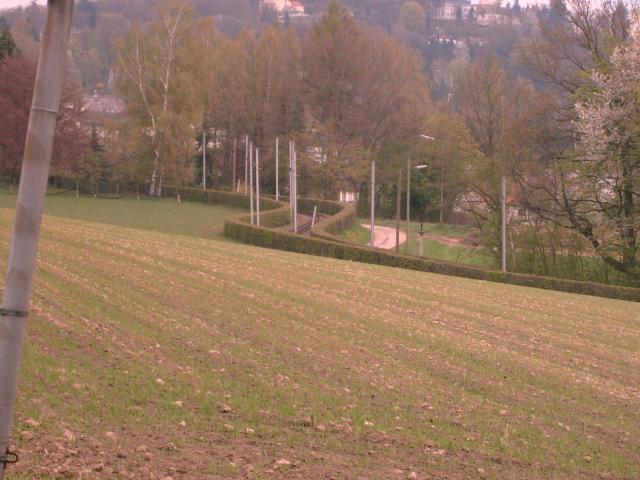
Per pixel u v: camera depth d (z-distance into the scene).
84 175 115.75
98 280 30.03
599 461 17.81
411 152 131.00
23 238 8.53
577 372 26.92
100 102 196.12
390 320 31.42
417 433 18.00
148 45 120.19
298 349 24.30
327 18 134.00
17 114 105.25
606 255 67.38
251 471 13.98
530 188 74.06
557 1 74.69
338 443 16.55
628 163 67.12
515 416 20.64
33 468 12.15
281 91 135.00
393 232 110.31
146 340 22.38
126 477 12.62
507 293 45.44
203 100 132.12
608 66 68.88
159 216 93.31
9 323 8.59
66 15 8.45
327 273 43.28
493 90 99.75
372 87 132.75
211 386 19.14
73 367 18.42
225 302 30.09
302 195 136.00
